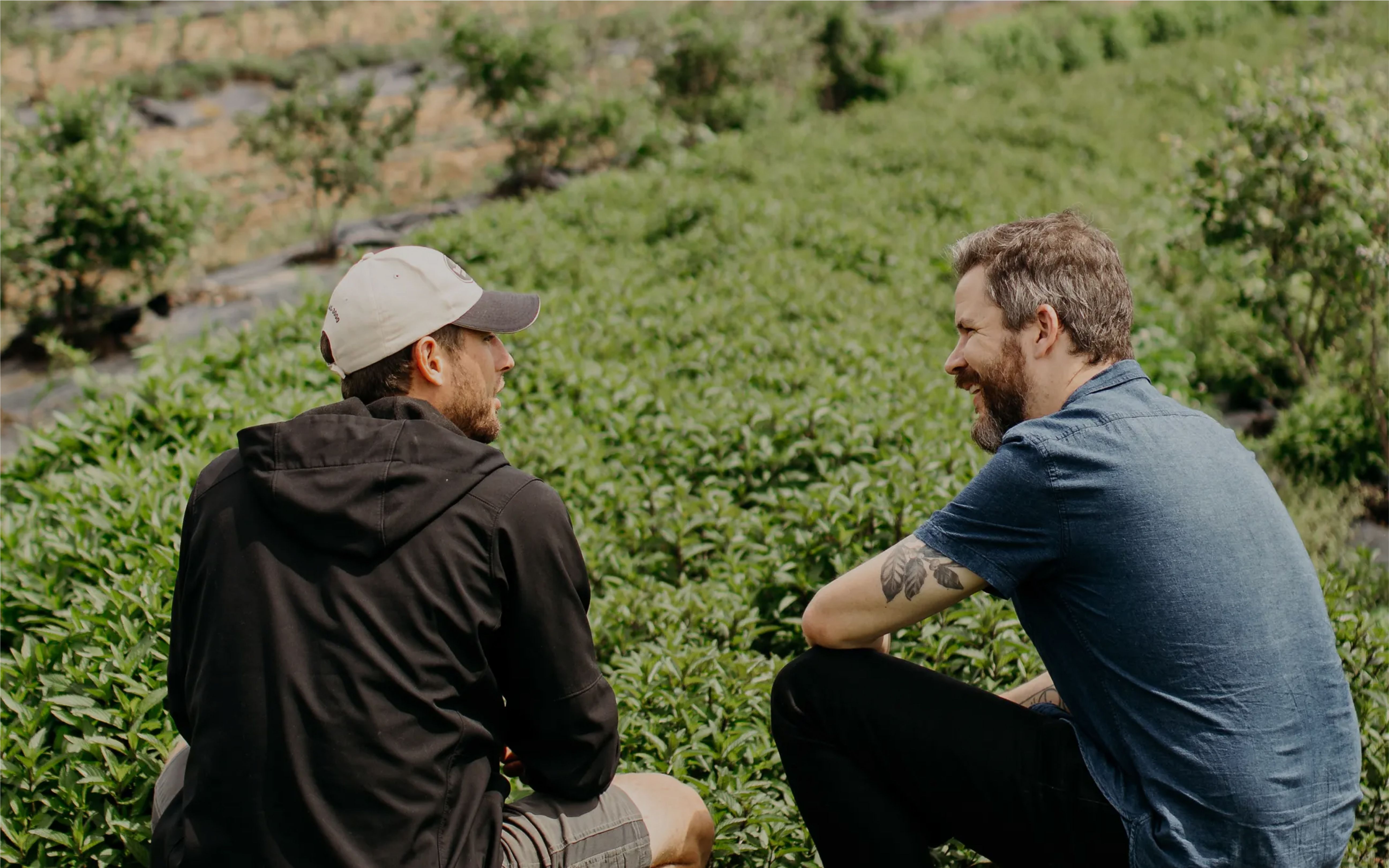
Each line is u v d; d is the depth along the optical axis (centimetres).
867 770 208
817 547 367
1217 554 175
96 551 344
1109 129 1380
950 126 1379
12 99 1530
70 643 296
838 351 591
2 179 913
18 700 277
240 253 1246
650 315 675
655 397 515
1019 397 201
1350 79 628
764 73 1681
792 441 460
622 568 372
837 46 1823
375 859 168
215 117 1589
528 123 1395
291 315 621
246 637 174
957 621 312
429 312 197
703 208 914
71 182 920
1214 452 184
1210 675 173
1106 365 196
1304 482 544
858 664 207
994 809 195
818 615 206
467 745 181
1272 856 171
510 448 445
